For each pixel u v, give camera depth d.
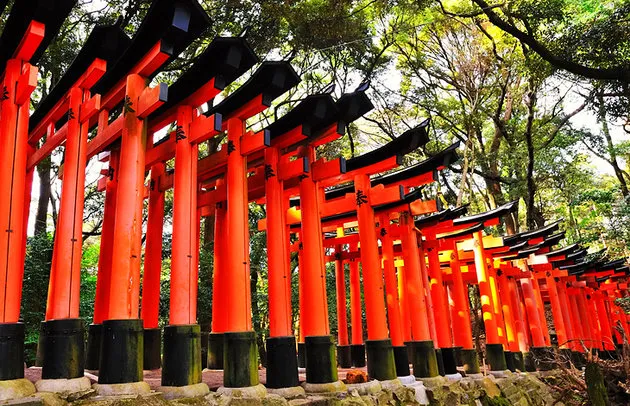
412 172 9.30
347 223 11.62
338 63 18.81
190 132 6.07
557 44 14.23
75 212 5.22
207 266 14.08
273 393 5.89
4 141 4.84
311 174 7.48
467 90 21.42
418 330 8.91
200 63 5.84
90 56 5.56
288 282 7.79
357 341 11.82
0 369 4.19
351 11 17.36
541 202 27.86
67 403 4.27
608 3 13.73
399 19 19.95
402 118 23.39
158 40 5.30
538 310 15.58
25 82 4.82
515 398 10.73
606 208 16.25
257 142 6.33
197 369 5.23
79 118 5.54
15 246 4.66
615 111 15.84
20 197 4.83
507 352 12.30
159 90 5.13
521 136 22.09
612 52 13.77
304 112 6.93
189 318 5.40
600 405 7.64
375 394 6.89
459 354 11.89
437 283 10.58
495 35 20.92
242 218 6.27
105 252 7.45
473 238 12.34
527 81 19.61
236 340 5.65
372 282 7.98
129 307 4.93
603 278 19.11
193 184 5.93
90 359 7.11
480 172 22.83
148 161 7.18
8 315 4.44
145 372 7.43
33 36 4.86
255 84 6.34
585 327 18.22
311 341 6.60
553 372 13.11
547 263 14.68
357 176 8.63
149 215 8.03
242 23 14.36
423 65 22.08
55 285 4.91
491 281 12.77
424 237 11.80
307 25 14.84
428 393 8.16
